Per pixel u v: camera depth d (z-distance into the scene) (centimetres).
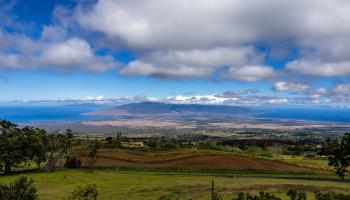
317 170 8694
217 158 9719
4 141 8762
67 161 9369
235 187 6391
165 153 10606
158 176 7844
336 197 3988
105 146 12050
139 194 5962
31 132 9606
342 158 3391
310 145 18450
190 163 9288
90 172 8481
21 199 3822
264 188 6309
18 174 8375
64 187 6600
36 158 9494
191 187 6469
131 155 10456
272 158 10162
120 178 7562
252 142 18638
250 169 8600
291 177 7794
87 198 4803
